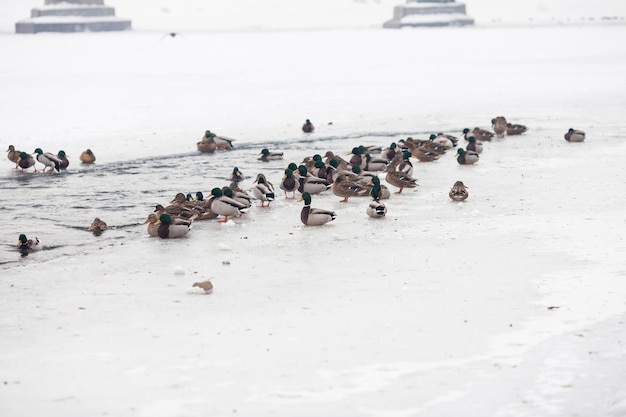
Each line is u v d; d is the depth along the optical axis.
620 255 18.78
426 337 13.94
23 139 39.47
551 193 26.27
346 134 41.72
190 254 19.95
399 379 12.28
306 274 17.98
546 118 46.53
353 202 25.67
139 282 17.62
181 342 13.91
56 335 14.38
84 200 26.83
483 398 11.61
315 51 118.69
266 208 25.05
